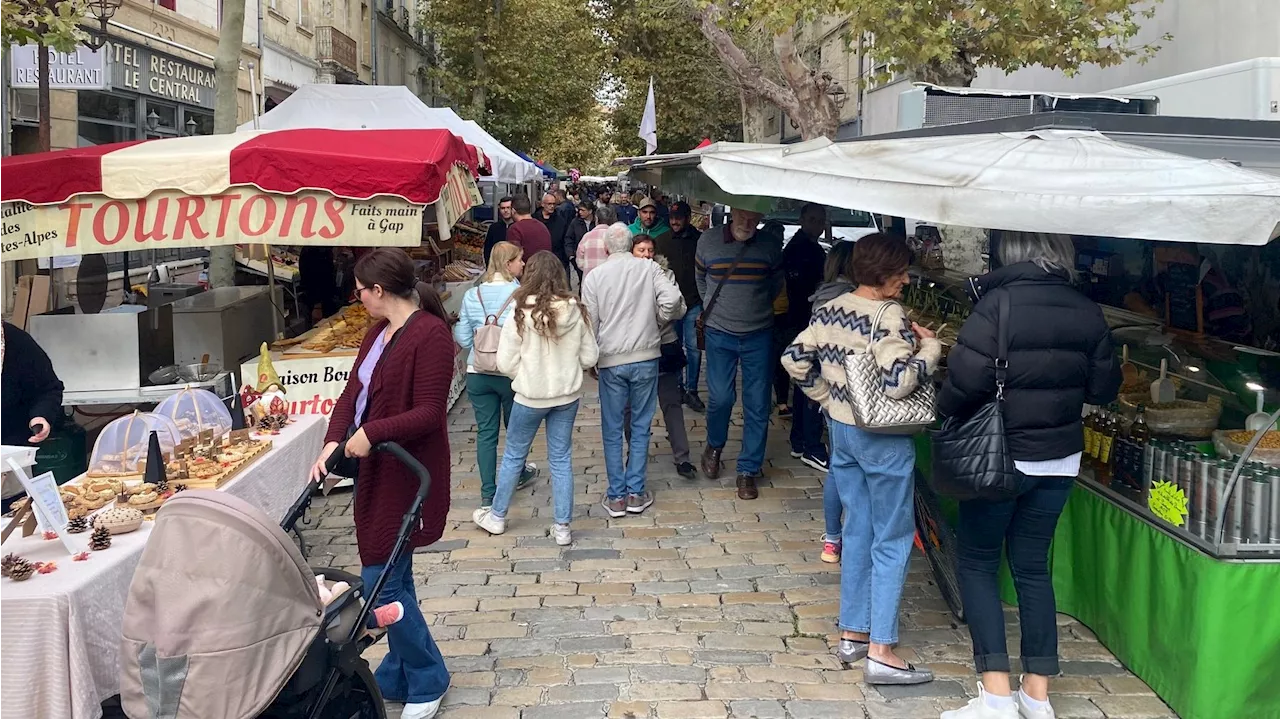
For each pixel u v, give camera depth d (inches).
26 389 179.6
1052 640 138.9
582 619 178.4
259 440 184.9
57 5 280.8
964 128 189.3
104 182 209.2
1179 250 195.3
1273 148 154.9
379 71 1213.1
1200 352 174.7
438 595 189.3
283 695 100.3
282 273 407.8
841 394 153.4
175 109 645.3
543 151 1637.6
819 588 191.6
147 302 323.9
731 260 238.1
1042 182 125.7
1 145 441.1
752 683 155.3
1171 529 143.8
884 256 149.1
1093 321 131.3
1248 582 133.2
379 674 148.1
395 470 136.3
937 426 189.0
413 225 213.8
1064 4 378.3
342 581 117.8
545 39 1192.8
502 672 158.9
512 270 232.1
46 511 125.6
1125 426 161.3
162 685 88.7
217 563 91.2
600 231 369.1
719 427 256.2
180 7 650.8
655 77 1316.4
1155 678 148.7
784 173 145.6
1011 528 141.3
